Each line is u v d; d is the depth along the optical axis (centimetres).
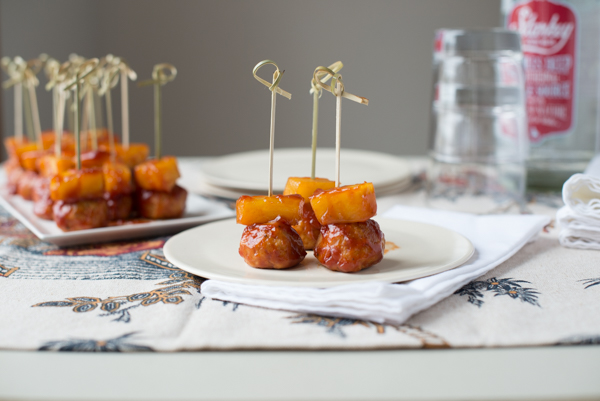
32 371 33
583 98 65
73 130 81
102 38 167
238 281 40
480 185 66
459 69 65
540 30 65
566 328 36
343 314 37
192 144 179
